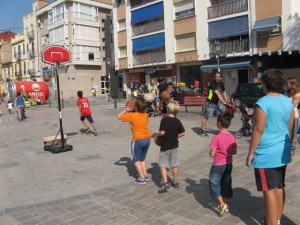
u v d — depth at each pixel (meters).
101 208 5.02
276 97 3.56
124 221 4.50
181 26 31.16
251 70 26.50
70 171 7.32
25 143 11.42
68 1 48.69
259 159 3.52
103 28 52.50
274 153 3.46
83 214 4.83
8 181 6.80
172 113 5.64
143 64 35.84
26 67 60.97
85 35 50.31
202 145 9.34
